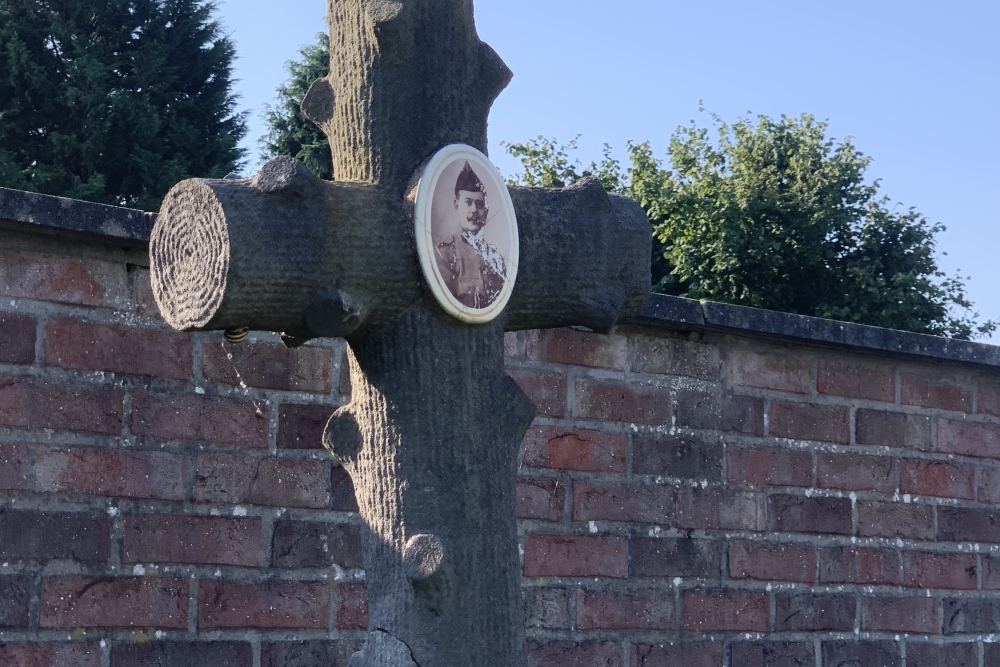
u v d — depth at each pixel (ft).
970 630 21.65
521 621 9.93
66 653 14.60
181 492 15.55
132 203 67.62
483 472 9.87
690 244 75.00
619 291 11.12
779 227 73.77
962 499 21.93
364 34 10.12
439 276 9.73
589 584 18.26
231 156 70.64
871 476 21.04
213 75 75.51
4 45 69.67
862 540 20.79
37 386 14.87
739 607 19.47
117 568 15.02
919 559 21.30
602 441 18.69
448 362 9.89
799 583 20.08
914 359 21.49
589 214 11.03
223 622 15.58
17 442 14.66
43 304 15.03
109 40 73.82
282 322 9.52
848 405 21.02
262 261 9.11
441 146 10.11
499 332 10.34
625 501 18.74
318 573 16.26
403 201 9.84
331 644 16.21
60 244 15.21
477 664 9.54
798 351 20.65
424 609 9.53
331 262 9.45
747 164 77.92
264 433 16.19
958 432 22.04
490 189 10.21
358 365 10.11
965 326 74.64
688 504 19.26
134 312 15.56
